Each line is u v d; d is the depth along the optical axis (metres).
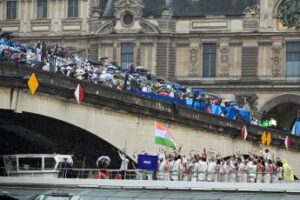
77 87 110.75
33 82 102.69
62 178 109.81
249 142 149.00
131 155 123.38
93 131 117.12
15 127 116.06
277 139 158.12
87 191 105.56
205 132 137.62
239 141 146.25
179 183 104.75
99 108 117.69
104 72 134.62
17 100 105.06
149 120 126.00
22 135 119.88
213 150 129.00
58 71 117.88
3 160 118.50
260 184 102.69
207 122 137.38
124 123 122.06
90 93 115.38
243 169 108.75
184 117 132.12
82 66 135.75
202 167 108.38
